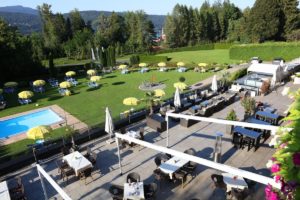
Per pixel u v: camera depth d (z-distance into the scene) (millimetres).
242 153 12766
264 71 24688
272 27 53906
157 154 13414
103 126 17016
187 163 11203
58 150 14508
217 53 58656
